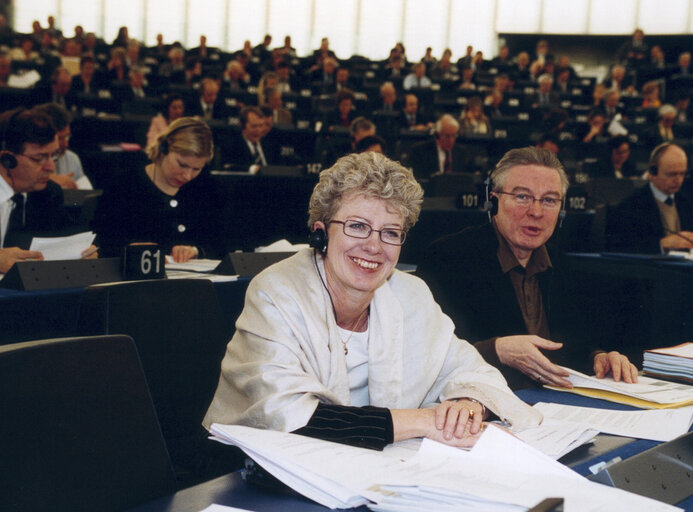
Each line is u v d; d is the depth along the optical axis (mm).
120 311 1589
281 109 9000
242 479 1039
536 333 2170
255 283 1438
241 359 1365
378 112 9594
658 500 1002
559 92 13891
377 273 1396
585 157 8312
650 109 11016
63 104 7715
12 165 3014
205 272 2863
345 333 1475
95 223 3467
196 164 3455
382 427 1205
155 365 1650
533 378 1712
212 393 1754
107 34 15398
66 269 2410
